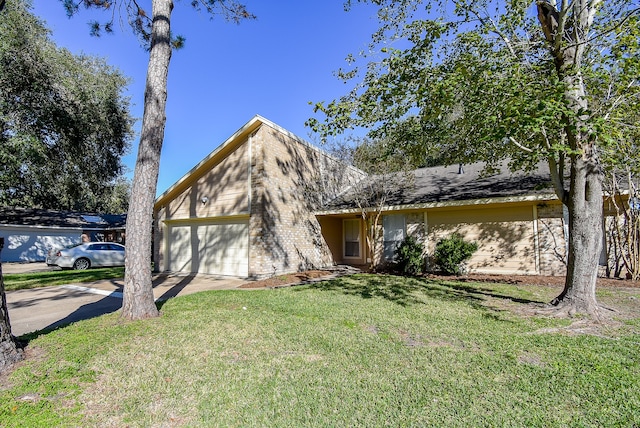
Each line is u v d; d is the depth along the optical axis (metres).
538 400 2.96
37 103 13.45
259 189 11.10
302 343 4.48
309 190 13.60
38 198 24.41
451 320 5.52
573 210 5.91
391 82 6.34
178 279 11.56
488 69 5.62
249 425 2.65
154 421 2.72
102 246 16.97
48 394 3.10
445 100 5.77
